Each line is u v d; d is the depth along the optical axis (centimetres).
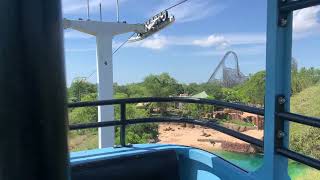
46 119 77
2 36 73
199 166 296
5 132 74
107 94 2328
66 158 81
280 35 196
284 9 189
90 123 314
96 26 2323
